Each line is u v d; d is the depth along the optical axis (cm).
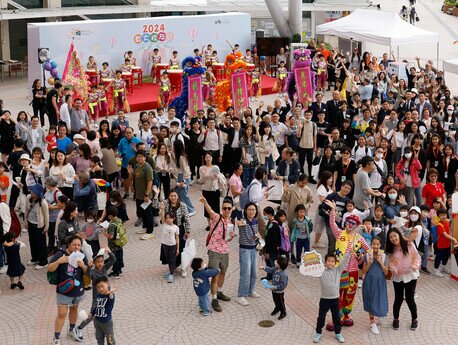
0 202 1359
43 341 1167
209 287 1243
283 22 3350
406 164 1656
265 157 1834
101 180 1559
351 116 2084
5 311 1265
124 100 2628
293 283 1370
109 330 1082
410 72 2720
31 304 1291
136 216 1698
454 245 1387
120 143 1775
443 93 2356
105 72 2766
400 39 2719
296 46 3241
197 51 3017
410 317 1255
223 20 3278
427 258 1426
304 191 1435
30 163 1559
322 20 3988
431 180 1557
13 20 3394
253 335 1185
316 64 2956
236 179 1528
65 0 3325
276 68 3297
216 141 1836
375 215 1370
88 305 1271
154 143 1720
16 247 1312
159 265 1452
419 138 1738
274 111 2006
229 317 1244
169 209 1377
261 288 1349
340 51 3391
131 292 1336
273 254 1333
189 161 1867
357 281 1237
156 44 3094
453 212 1403
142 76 3073
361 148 1736
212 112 1917
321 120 1966
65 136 1845
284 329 1205
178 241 1369
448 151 1717
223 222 1268
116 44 2961
